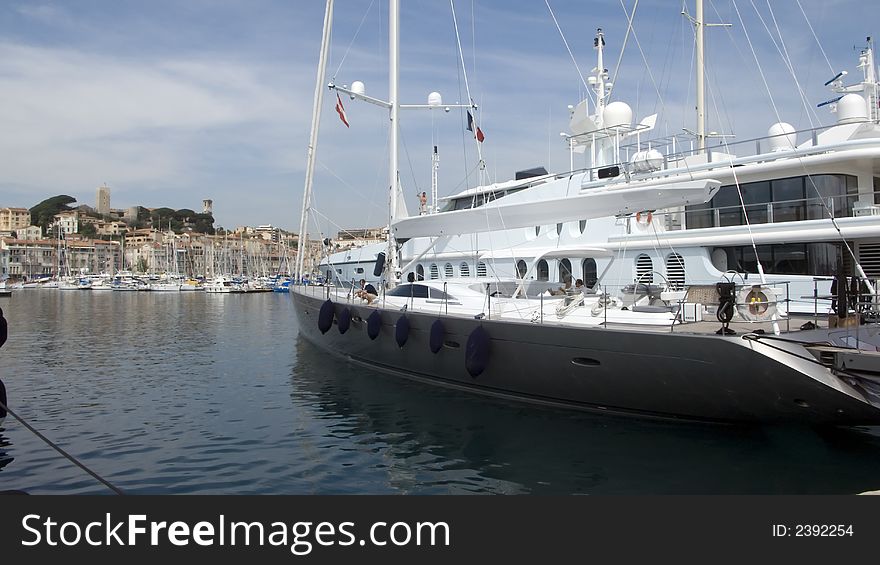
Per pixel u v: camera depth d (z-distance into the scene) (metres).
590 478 6.99
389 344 12.67
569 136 17.56
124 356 18.52
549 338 9.29
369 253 24.48
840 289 8.51
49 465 7.75
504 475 7.18
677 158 14.31
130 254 152.38
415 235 13.41
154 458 8.04
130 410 10.92
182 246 148.12
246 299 64.81
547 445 8.15
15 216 191.88
